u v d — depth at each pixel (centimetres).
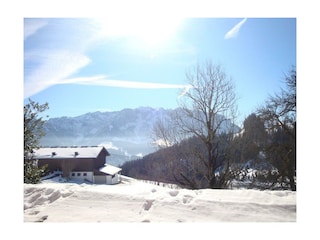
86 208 557
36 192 646
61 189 647
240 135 1573
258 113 1616
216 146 1501
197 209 539
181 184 1564
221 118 1532
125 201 578
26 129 1238
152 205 557
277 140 1633
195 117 1532
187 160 1605
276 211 534
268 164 1638
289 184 1634
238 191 626
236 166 1532
